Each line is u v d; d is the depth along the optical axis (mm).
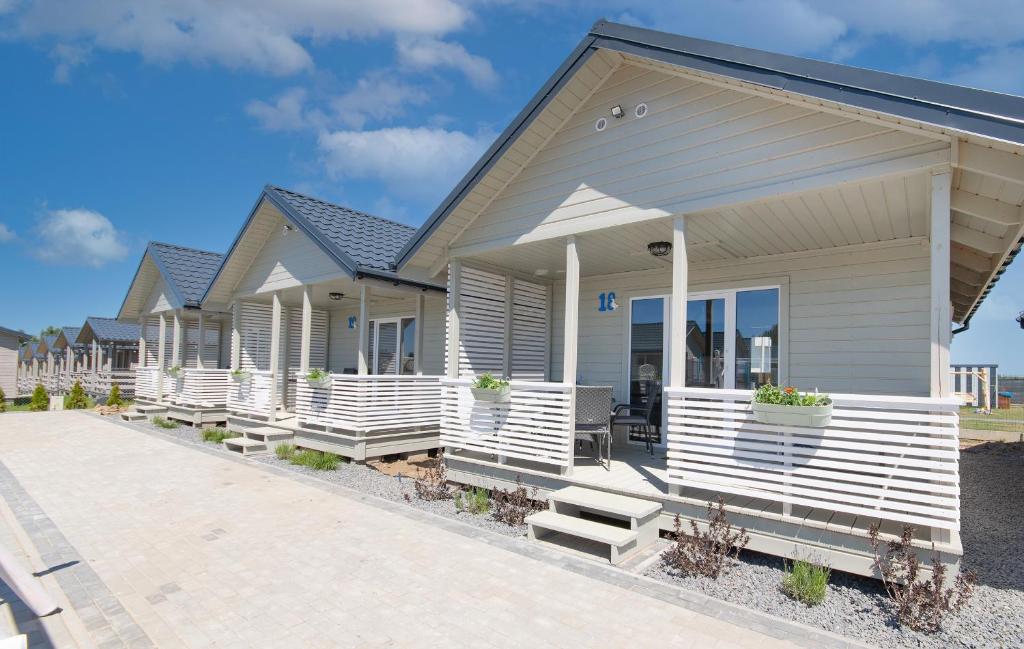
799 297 6797
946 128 3537
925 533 4062
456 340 7422
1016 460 10461
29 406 20266
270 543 4934
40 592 3248
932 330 3900
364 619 3494
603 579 4137
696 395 4887
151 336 19531
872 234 5988
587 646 3164
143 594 3895
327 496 6637
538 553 4684
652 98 5441
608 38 5266
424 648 3145
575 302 6008
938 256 3898
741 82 4461
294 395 13727
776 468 4414
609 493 5430
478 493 6363
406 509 6051
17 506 6227
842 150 4336
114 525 5500
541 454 6137
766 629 3381
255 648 3150
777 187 4629
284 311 13555
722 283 7418
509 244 6641
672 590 3945
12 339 24953
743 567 4480
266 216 11062
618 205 5637
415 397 9570
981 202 4535
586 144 5949
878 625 3525
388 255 9820
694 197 5105
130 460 9055
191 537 5121
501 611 3602
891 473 3939
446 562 4469
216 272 12195
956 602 3613
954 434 3723
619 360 8453
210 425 13523
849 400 4129
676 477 4973
